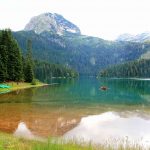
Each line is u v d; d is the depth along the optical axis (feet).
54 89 328.49
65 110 159.02
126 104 193.26
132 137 99.19
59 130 107.24
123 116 143.74
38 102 193.98
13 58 332.80
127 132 107.34
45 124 117.60
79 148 62.64
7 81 325.42
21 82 350.43
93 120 130.11
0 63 301.22
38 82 423.64
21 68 344.90
